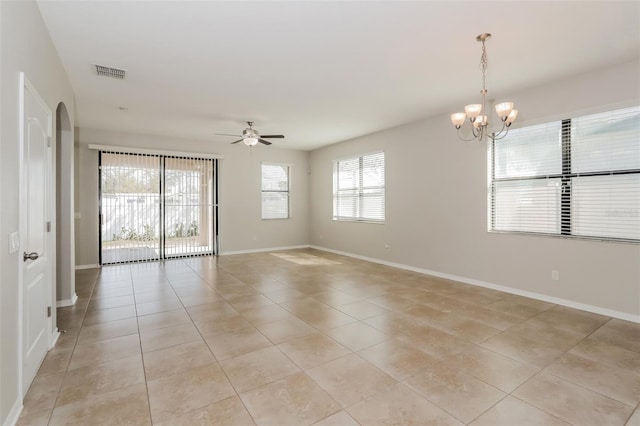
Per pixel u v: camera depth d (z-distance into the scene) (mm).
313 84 3941
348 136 6914
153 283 4988
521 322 3367
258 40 2896
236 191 7773
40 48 2479
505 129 4418
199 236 7348
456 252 5102
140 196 6645
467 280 4953
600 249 3602
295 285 4871
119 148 6336
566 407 1996
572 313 3627
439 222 5340
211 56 3199
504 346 2818
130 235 6566
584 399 2074
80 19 2549
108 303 4027
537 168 4156
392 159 6184
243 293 4457
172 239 7020
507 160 4477
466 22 2613
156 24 2631
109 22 2594
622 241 3449
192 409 1979
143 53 3129
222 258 7137
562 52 3143
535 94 4094
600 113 3596
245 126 5973
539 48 3059
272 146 8117
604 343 2869
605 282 3570
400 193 6035
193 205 7246
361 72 3600
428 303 4004
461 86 4035
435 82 3898
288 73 3615
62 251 3912
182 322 3391
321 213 8359
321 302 4059
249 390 2178
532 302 4023
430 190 5473
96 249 6234
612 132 3527
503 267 4500
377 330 3174
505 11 2461
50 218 2816
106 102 4559
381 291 4535
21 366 1979
